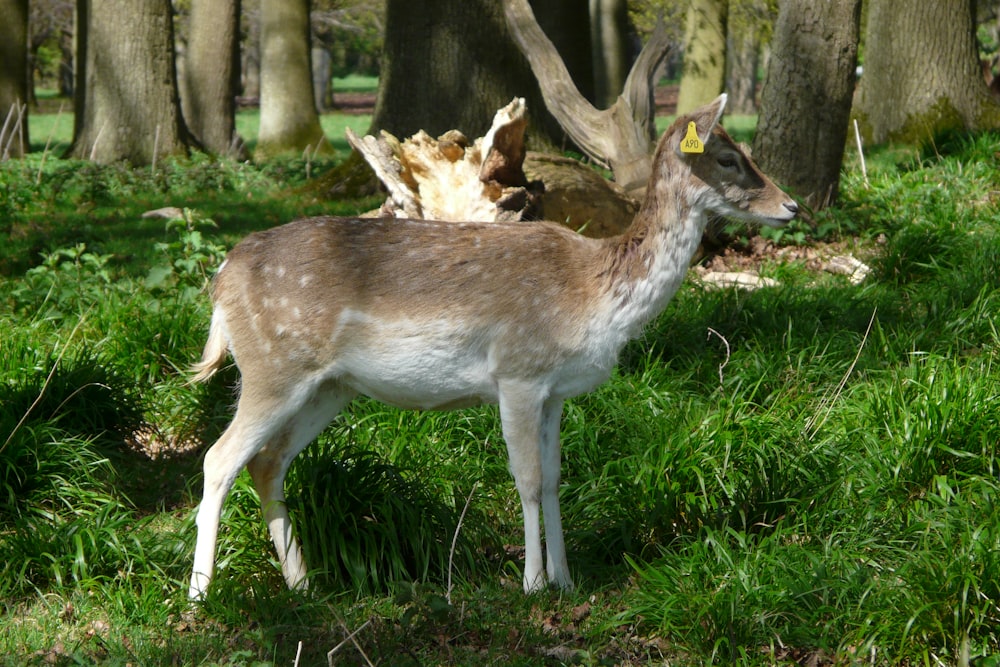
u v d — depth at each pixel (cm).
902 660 557
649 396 843
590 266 621
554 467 652
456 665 571
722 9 3206
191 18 2725
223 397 888
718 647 568
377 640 589
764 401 827
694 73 3253
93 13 2266
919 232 1225
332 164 2227
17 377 841
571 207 1227
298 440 654
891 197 1453
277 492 650
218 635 602
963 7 1923
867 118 2017
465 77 1859
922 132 1928
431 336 617
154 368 922
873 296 1074
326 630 601
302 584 642
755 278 1198
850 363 890
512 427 627
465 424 823
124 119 2266
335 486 671
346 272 620
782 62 1397
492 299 613
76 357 868
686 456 717
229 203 1808
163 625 613
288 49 2881
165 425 889
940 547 620
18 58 2475
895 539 656
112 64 2255
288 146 2891
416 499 686
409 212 1084
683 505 691
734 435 735
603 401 830
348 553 655
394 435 797
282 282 620
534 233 635
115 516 710
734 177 616
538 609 629
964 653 527
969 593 562
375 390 645
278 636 595
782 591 596
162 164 2211
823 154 1399
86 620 614
